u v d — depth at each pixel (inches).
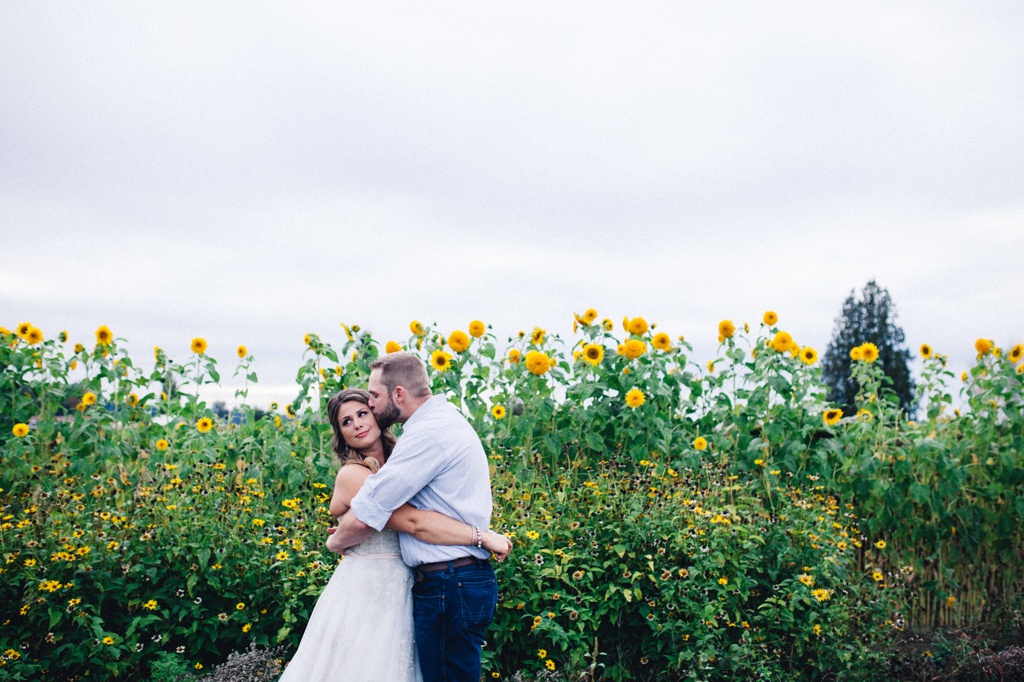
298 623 179.5
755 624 188.7
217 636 174.6
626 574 174.4
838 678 187.3
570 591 177.2
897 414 253.4
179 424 245.0
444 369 234.7
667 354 253.3
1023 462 252.8
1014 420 253.8
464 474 130.0
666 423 244.7
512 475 219.3
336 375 240.2
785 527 204.5
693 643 177.5
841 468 245.9
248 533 187.2
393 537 131.6
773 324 251.1
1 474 223.9
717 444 244.8
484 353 246.7
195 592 179.6
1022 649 207.5
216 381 251.9
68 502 197.8
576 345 252.5
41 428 239.3
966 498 253.1
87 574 171.8
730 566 186.2
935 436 266.4
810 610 189.6
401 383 135.3
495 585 132.2
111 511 190.5
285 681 130.0
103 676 165.8
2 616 169.8
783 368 248.1
